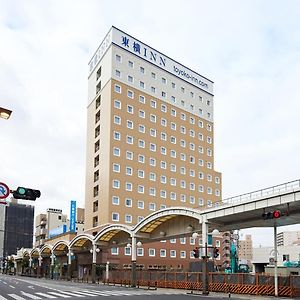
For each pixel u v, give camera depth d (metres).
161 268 78.00
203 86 103.38
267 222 38.19
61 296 29.02
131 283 50.47
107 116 81.69
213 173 99.62
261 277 34.66
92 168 85.31
